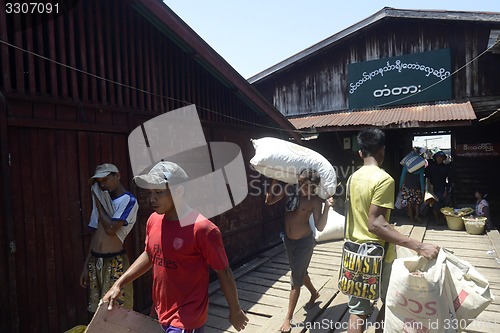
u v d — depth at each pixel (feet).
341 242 20.70
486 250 17.56
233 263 17.24
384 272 8.00
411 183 24.85
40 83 9.37
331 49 31.07
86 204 10.52
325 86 31.48
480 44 25.57
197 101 15.46
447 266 6.92
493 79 25.21
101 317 6.22
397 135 31.76
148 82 12.81
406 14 26.55
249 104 18.86
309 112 32.17
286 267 16.79
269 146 11.64
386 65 28.63
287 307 12.06
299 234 10.46
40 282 9.23
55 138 9.78
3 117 8.48
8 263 8.50
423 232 21.62
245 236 18.67
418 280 6.65
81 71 10.21
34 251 9.12
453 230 22.53
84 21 10.77
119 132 11.63
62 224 9.84
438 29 26.84
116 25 11.66
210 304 12.66
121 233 9.10
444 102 26.61
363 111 29.04
